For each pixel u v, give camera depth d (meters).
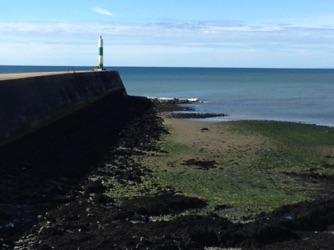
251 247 10.77
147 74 175.62
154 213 13.28
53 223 12.05
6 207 13.16
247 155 23.03
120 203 14.12
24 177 16.52
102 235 10.87
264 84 103.19
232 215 13.48
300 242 11.09
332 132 30.61
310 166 20.77
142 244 10.20
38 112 24.84
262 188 16.78
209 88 87.75
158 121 36.66
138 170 19.03
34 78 26.73
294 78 140.62
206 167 20.11
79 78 39.38
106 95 46.84
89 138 25.86
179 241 10.62
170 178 17.95
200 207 14.20
